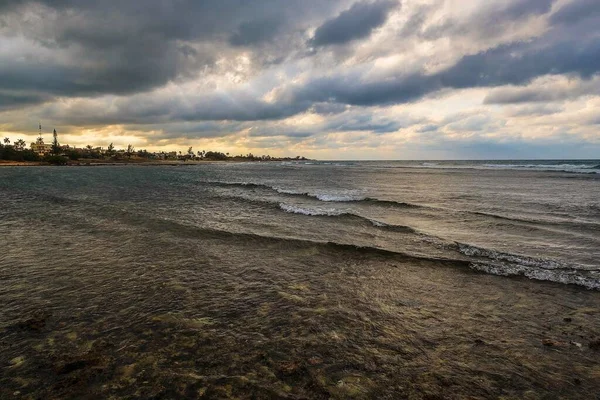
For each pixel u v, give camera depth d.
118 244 10.37
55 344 4.60
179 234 11.75
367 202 20.53
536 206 18.62
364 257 9.27
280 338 4.93
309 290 6.93
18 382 3.77
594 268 8.34
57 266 8.16
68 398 3.53
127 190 28.98
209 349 4.57
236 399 3.57
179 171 83.38
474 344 4.88
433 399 3.65
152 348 4.56
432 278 7.72
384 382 3.93
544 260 8.80
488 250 9.68
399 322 5.54
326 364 4.27
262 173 69.31
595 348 4.79
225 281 7.35
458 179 43.28
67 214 15.73
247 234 11.70
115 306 5.92
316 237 11.50
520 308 6.16
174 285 7.02
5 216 15.19
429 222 14.28
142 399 3.53
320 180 44.09
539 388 3.90
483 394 3.77
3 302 6.01
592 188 29.31
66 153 158.25
